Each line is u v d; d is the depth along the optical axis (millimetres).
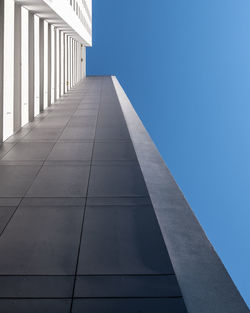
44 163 9352
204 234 5555
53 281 4285
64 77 28781
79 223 5859
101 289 4145
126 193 7207
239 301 4004
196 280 4359
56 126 14562
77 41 41938
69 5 22938
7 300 3936
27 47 15391
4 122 11953
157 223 5867
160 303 3916
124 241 5270
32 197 6984
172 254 4938
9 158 9812
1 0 11719
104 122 15359
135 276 4398
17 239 5316
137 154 10188
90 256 4852
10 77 12594
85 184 7719
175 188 7535
